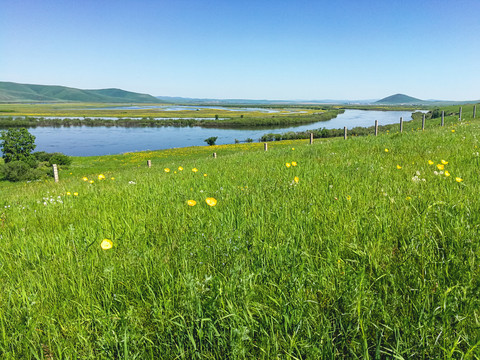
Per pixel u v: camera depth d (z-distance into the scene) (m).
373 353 1.77
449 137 10.59
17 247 3.59
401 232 2.97
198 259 2.85
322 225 3.32
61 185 12.34
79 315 2.24
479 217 3.04
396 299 2.02
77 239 3.71
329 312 2.07
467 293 1.96
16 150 53.34
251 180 6.57
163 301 2.21
